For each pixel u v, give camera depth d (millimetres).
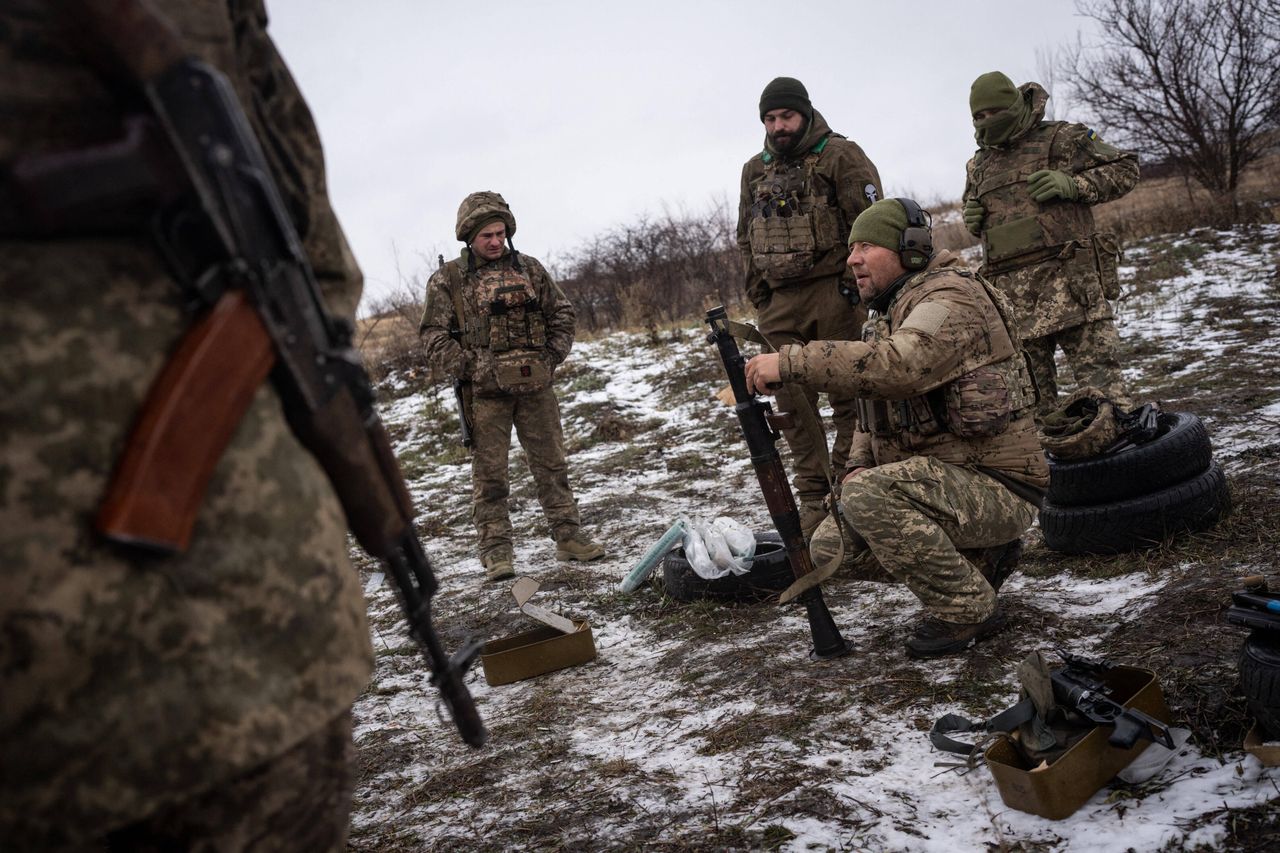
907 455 3217
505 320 5199
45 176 855
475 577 5383
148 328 948
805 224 4637
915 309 3029
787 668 3238
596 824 2428
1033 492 3186
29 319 871
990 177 5297
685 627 3951
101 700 883
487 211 5199
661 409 9734
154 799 914
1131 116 15758
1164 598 3158
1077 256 5086
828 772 2494
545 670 3682
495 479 5285
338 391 1148
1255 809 2000
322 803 1102
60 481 867
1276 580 3066
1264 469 4316
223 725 944
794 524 3215
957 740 2520
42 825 869
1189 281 10625
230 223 994
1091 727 2293
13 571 833
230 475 983
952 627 3105
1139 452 3684
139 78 927
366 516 1224
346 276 1284
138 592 903
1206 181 15484
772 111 4660
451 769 2926
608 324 18312
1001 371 3061
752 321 12953
